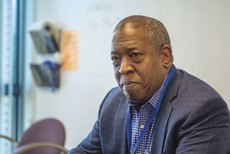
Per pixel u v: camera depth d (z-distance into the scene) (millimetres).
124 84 770
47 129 1726
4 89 2303
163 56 802
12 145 2318
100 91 1996
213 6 1540
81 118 2096
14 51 2375
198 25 1588
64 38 2174
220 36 1523
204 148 707
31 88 2400
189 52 1618
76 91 2117
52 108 2254
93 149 987
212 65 1550
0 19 2262
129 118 893
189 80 862
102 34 1981
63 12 2186
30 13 2389
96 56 2012
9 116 2328
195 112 744
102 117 979
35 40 2240
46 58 2289
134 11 1829
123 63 759
